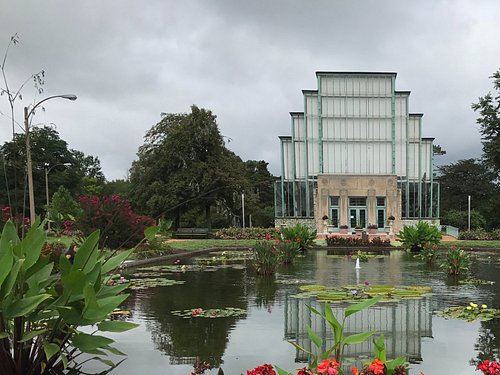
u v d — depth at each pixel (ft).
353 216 138.41
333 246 87.30
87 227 52.75
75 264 14.60
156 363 16.83
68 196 116.16
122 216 53.78
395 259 61.93
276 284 37.17
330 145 142.10
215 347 18.84
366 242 87.35
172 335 20.74
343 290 33.40
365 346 19.04
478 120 114.73
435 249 59.41
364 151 141.59
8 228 15.30
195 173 131.03
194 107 135.95
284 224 140.67
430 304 27.96
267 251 45.29
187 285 36.86
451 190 197.26
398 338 20.25
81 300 13.61
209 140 134.62
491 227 167.12
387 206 136.98
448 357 17.48
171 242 95.91
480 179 191.72
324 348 18.72
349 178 138.10
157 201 128.67
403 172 141.90
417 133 142.82
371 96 141.18
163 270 48.47
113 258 16.51
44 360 14.64
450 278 40.70
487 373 10.69
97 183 227.61
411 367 16.31
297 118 145.38
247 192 138.51
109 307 13.65
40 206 146.72
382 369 10.28
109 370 16.05
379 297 12.28
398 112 142.00
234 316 24.73
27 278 14.06
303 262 57.36
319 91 141.59
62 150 166.81
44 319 15.15
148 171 135.64
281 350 18.43
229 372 15.80
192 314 25.23
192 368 16.25
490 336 20.51
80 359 17.17
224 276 43.01
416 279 40.04
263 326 22.44
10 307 12.70
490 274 44.29
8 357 13.88
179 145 132.98
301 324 22.91
